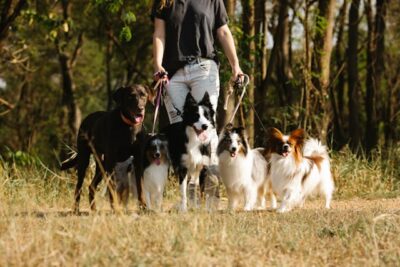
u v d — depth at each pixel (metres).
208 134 11.26
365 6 30.39
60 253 7.34
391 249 7.90
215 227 8.75
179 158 11.30
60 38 29.09
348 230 8.79
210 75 11.20
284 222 9.76
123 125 11.12
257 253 7.82
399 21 33.75
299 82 22.95
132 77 36.47
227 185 11.84
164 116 16.03
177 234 7.95
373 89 30.50
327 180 12.90
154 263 7.20
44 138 37.75
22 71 34.22
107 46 32.66
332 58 34.12
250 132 19.45
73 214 10.98
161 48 11.07
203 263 7.22
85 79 38.91
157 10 11.07
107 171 11.28
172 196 13.37
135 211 10.96
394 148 19.59
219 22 11.36
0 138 38.03
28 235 8.45
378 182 16.03
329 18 21.39
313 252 7.98
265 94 23.41
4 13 19.61
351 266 7.37
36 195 12.89
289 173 11.93
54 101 38.59
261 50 23.73
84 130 11.91
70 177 15.01
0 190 12.34
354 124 28.98
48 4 24.39
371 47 30.48
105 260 7.17
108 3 17.78
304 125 20.17
